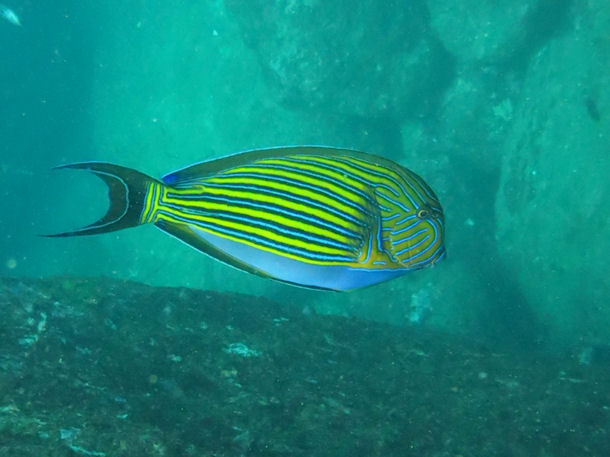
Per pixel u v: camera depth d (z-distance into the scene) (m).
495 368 6.59
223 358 5.98
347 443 4.70
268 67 17.25
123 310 6.50
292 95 17.08
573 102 11.12
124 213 1.92
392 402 5.66
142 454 3.88
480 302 13.70
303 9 15.50
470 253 14.38
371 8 15.05
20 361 4.78
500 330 12.93
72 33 31.59
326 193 2.05
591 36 11.07
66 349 5.22
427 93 15.66
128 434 4.00
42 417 4.03
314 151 2.12
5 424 3.83
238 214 2.02
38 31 31.16
